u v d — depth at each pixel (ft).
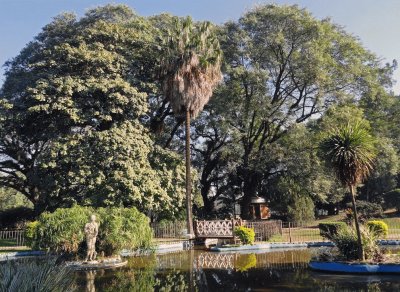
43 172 75.10
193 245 72.23
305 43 87.97
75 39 87.45
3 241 77.30
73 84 76.69
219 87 91.45
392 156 101.60
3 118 76.13
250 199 106.42
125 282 36.99
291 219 93.50
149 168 78.13
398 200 115.96
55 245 50.44
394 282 33.73
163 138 97.55
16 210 107.24
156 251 62.80
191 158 107.76
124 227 52.24
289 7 90.74
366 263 38.86
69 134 77.56
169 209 80.12
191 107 74.74
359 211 108.99
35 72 87.15
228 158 107.65
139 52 88.58
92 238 49.24
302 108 100.12
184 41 75.51
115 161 73.15
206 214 114.21
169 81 75.10
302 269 42.14
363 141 40.65
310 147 91.66
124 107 80.48
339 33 99.81
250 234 65.98
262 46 90.17
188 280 37.32
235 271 42.14
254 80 87.20
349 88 98.22
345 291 30.35
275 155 94.99
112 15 97.86
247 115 93.35
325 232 62.69
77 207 54.03
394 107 116.78
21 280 18.29
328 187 94.58
